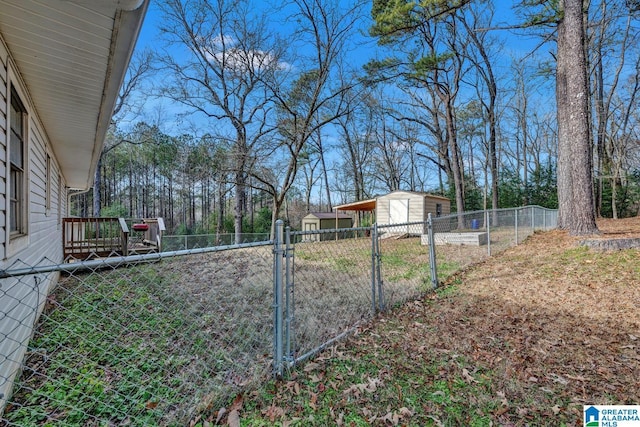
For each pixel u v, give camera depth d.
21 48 2.61
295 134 11.97
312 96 12.41
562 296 4.18
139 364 2.76
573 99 7.30
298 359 2.58
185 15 12.23
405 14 10.69
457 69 16.62
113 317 3.90
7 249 2.43
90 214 25.86
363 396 2.18
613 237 6.52
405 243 9.91
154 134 18.95
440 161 23.31
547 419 1.97
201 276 5.64
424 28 15.29
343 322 3.54
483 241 9.33
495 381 2.36
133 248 8.94
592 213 7.37
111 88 3.35
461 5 10.03
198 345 3.09
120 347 3.10
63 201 9.07
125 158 26.16
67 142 5.68
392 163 26.39
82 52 2.64
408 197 14.94
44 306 4.21
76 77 3.13
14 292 2.65
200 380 2.45
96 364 2.73
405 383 2.33
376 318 3.61
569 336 3.08
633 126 17.72
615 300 3.88
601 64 17.39
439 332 3.23
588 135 7.30
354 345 2.95
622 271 4.79
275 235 2.44
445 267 6.25
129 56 2.67
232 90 14.04
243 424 1.91
